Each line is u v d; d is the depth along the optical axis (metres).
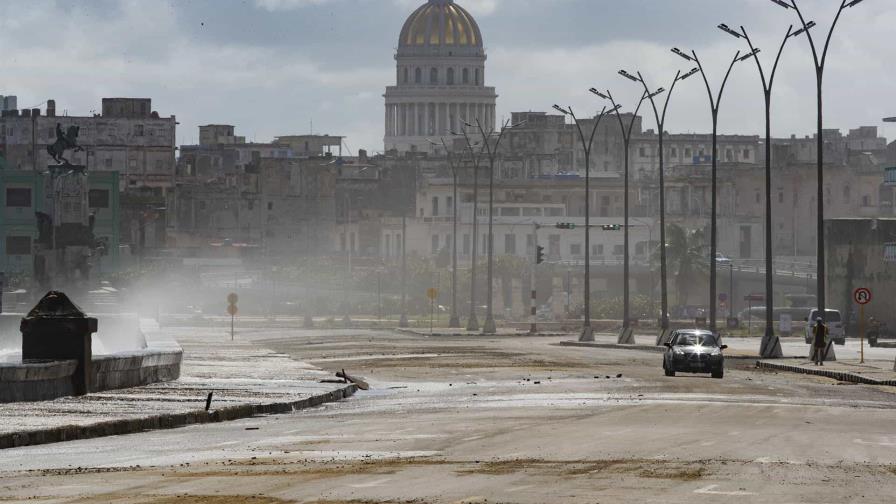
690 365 92.19
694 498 30.56
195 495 31.08
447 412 60.06
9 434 44.66
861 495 31.39
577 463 38.12
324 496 30.94
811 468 37.06
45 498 30.59
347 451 42.03
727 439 45.88
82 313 63.28
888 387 84.31
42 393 59.84
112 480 34.19
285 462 38.66
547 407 62.62
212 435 49.16
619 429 49.97
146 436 48.97
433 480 33.97
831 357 114.06
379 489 32.16
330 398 69.75
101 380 66.12
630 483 33.38
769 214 122.19
